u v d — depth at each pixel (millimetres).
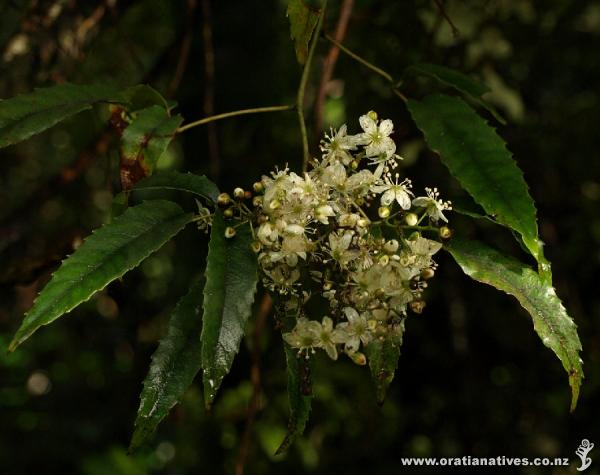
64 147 5500
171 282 4719
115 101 2211
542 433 4930
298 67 4551
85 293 1717
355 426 5426
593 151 4703
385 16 4203
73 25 3465
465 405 5086
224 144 4375
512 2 4480
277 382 5078
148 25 4371
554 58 4633
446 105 2115
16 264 3043
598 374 4684
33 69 3420
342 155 1987
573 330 1938
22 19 3367
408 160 4422
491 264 2010
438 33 4234
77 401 7379
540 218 4680
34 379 7727
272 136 4551
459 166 1977
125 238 1814
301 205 1845
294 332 1886
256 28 4320
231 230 1805
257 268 1789
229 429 5312
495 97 4387
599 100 4691
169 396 1839
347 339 1876
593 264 4910
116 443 6812
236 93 4316
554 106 4730
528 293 1966
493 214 1891
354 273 1884
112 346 7465
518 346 5055
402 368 5176
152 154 2113
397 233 2002
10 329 6445
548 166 4723
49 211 4531
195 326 1909
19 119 2057
